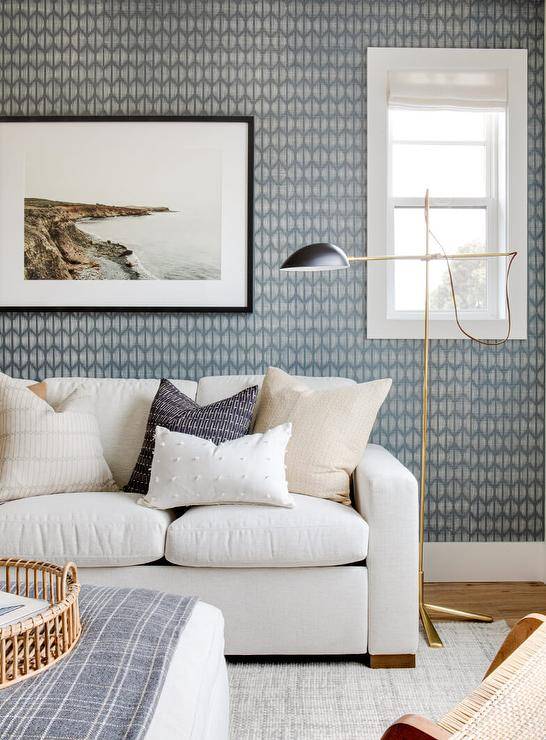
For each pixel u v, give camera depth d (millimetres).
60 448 2416
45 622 1156
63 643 1212
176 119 3023
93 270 3059
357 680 2094
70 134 3043
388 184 3133
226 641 2145
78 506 2189
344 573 2145
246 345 3088
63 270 3061
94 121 3029
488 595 2904
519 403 3092
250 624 2141
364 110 3057
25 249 3059
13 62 3055
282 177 3064
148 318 3086
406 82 3043
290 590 2141
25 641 1128
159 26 3051
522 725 834
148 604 1469
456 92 3053
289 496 2223
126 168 3047
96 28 3049
